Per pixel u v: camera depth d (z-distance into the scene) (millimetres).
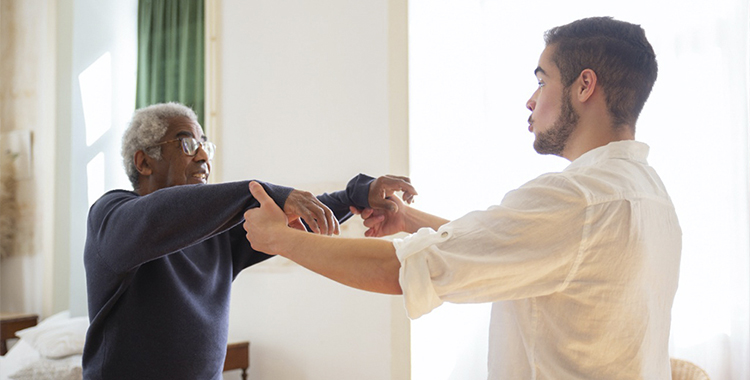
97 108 5125
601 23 1278
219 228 1458
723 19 3312
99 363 1622
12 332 4855
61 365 3738
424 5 3535
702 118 3338
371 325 3477
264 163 3992
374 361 3451
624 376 1133
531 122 1372
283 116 3922
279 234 1245
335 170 3682
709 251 3289
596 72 1255
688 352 3307
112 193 1738
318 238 1208
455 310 3607
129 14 5066
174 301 1646
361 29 3607
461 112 3781
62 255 5066
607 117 1263
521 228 1099
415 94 3430
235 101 4141
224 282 1836
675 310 3346
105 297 1617
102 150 5125
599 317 1118
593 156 1246
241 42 4133
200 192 1445
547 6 3721
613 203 1116
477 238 1104
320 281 3697
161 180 1834
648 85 1264
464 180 3773
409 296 1093
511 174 3756
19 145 5227
